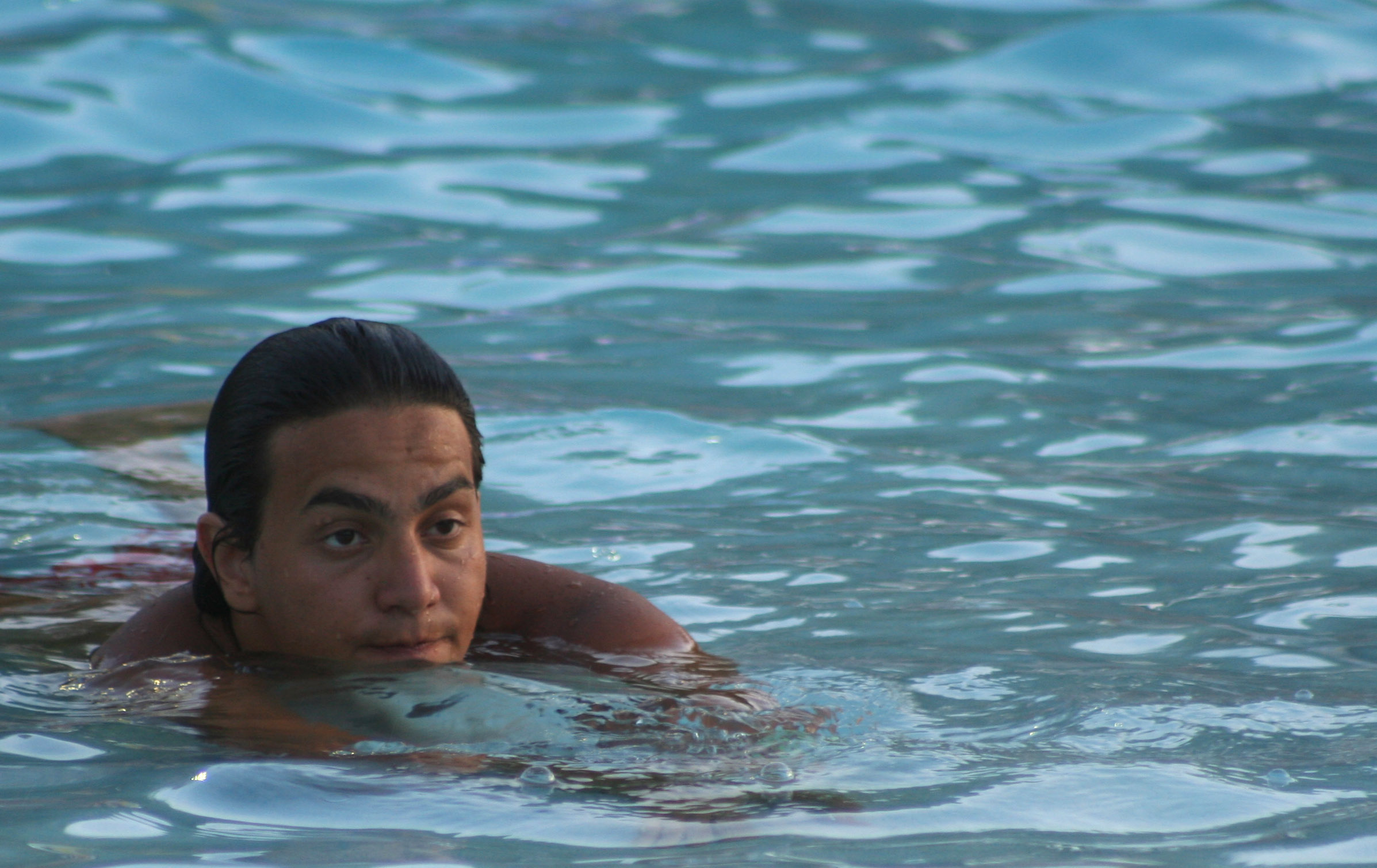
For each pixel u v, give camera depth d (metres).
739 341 18.03
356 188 24.45
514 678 8.85
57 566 11.94
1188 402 15.62
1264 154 25.53
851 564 11.66
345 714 8.35
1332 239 21.72
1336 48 30.00
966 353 17.41
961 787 7.51
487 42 31.86
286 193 24.12
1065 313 18.91
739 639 10.08
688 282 20.42
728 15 34.06
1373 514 12.46
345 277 20.52
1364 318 18.22
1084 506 12.92
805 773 7.66
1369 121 27.05
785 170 25.41
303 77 28.78
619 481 13.73
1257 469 13.70
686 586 11.18
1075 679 9.14
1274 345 17.38
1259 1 32.12
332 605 8.83
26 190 23.86
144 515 13.10
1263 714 8.51
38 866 6.61
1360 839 6.84
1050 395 16.00
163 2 31.77
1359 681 9.05
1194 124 27.11
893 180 24.84
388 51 30.52
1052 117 27.67
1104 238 21.98
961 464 14.08
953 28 32.53
